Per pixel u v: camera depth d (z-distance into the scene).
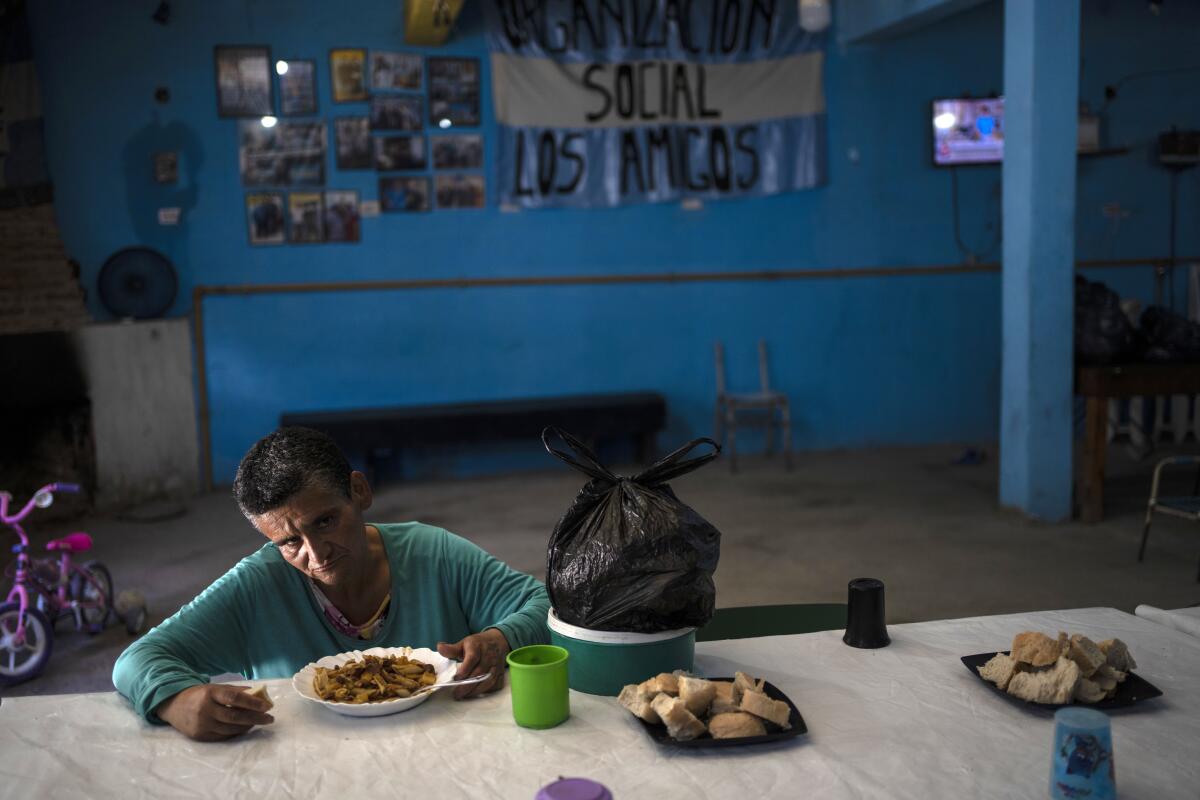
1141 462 6.53
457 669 1.48
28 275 5.89
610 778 1.21
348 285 6.43
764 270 7.02
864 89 6.99
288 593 1.66
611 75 6.66
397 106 6.39
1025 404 5.05
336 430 6.07
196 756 1.31
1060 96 4.91
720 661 1.57
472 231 6.59
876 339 7.22
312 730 1.37
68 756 1.32
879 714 1.37
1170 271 7.55
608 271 6.82
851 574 4.33
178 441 6.19
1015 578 4.21
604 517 1.44
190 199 6.15
